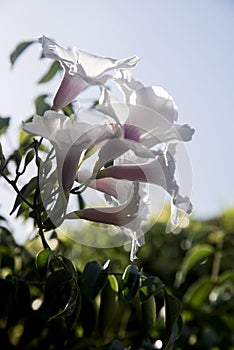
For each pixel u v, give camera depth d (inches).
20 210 31.3
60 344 35.2
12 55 35.0
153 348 36.5
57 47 28.0
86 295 31.4
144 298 30.8
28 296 32.0
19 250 37.7
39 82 35.3
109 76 27.5
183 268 44.7
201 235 47.8
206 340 40.9
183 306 41.9
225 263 54.8
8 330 35.4
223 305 45.1
